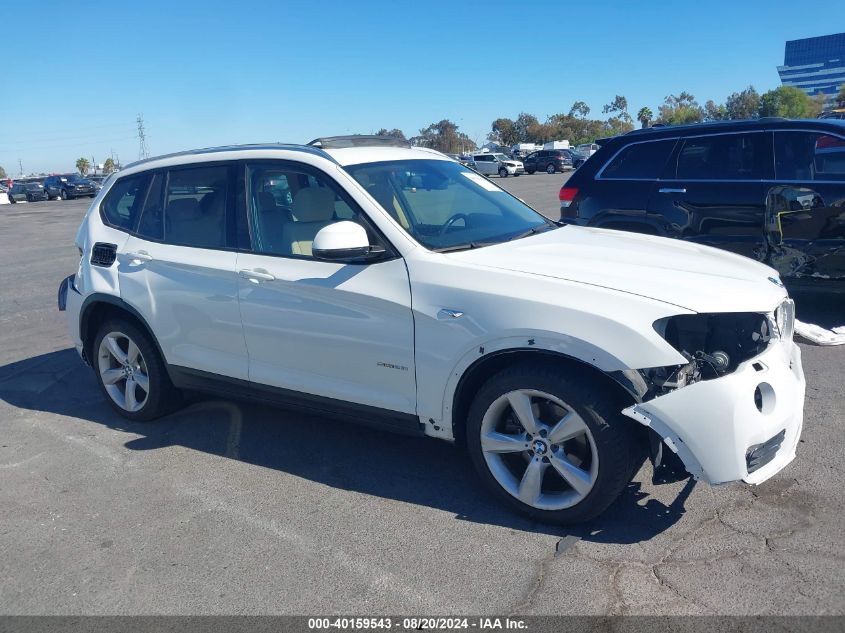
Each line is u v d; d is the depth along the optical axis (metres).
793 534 3.28
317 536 3.54
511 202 4.87
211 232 4.55
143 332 4.95
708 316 3.24
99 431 5.07
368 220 3.90
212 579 3.23
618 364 3.10
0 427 5.22
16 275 12.63
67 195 50.25
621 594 2.95
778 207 6.37
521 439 3.49
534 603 2.93
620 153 7.39
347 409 4.04
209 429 4.98
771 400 3.22
